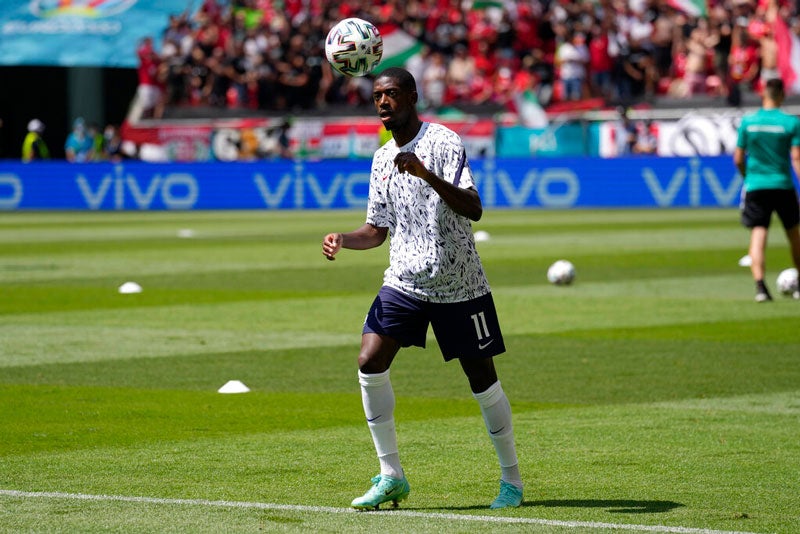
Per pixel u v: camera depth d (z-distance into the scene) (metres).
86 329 33.56
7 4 110.81
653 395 24.17
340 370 27.16
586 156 94.25
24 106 123.75
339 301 39.66
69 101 115.25
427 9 105.12
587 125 94.69
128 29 110.12
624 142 93.50
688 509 15.73
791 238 38.22
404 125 15.86
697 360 28.16
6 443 19.89
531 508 15.86
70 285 44.69
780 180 37.66
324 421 21.86
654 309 37.09
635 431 20.88
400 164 15.07
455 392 24.75
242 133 103.25
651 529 14.69
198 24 110.12
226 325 34.28
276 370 27.16
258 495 16.45
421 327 16.28
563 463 18.55
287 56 105.88
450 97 102.31
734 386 25.03
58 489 16.73
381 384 15.92
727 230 69.06
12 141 124.44
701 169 90.25
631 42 100.12
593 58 98.94
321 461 18.64
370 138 99.50
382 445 15.92
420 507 15.95
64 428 21.11
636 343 30.67
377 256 57.28
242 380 25.95
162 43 109.50
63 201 101.94
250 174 98.75
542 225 74.81
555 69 101.19
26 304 39.09
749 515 15.38
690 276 46.47
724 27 95.06
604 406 23.11
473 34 103.44
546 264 51.44
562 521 15.12
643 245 60.22
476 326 16.09
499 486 17.19
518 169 94.88
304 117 102.81
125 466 18.22
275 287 43.84
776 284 43.69
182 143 105.50
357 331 33.09
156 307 38.25
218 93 107.50
